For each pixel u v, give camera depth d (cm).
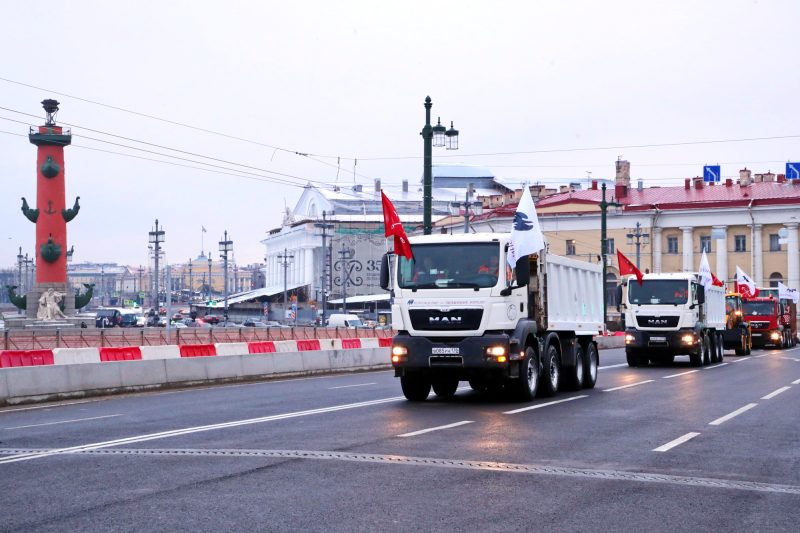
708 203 8812
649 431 1427
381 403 1911
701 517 821
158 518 789
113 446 1234
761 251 8731
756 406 1870
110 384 2319
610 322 7744
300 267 14588
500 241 1897
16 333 5772
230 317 13338
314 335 7075
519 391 1931
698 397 2092
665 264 9000
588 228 9138
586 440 1308
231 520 782
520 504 859
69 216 7781
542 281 2059
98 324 9906
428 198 3288
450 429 1419
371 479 974
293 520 782
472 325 1870
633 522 795
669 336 3541
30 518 791
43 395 2114
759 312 5641
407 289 1917
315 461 1090
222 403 1955
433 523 777
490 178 14662
